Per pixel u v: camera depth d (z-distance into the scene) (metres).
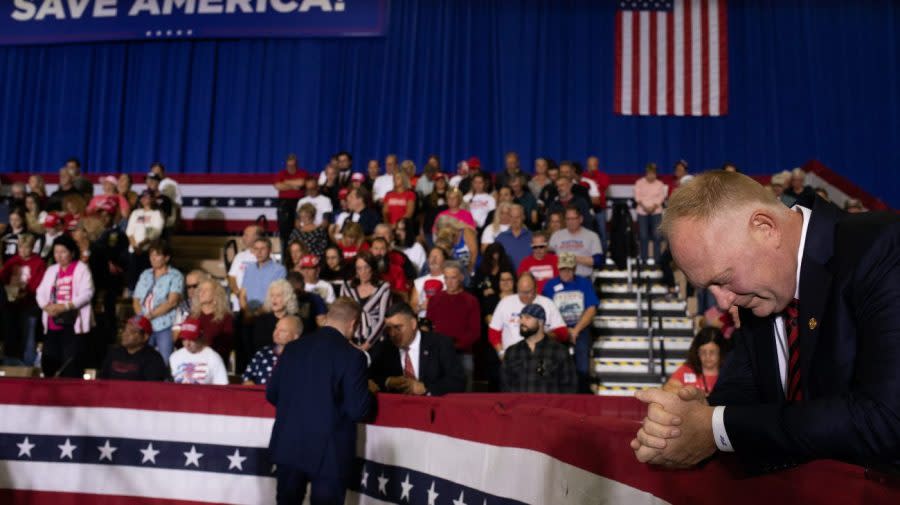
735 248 1.70
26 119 18.00
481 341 9.29
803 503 1.64
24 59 18.11
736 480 1.84
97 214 12.20
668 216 1.78
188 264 13.55
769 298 1.77
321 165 17.23
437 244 10.21
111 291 10.80
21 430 5.83
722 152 16.55
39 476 5.77
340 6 17.22
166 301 9.45
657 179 14.23
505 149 16.78
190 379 7.07
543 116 16.80
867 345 1.56
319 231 11.15
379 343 6.75
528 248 10.32
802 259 1.71
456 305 8.47
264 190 15.77
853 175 16.33
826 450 1.51
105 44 17.91
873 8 16.62
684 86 16.56
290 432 4.91
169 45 17.78
